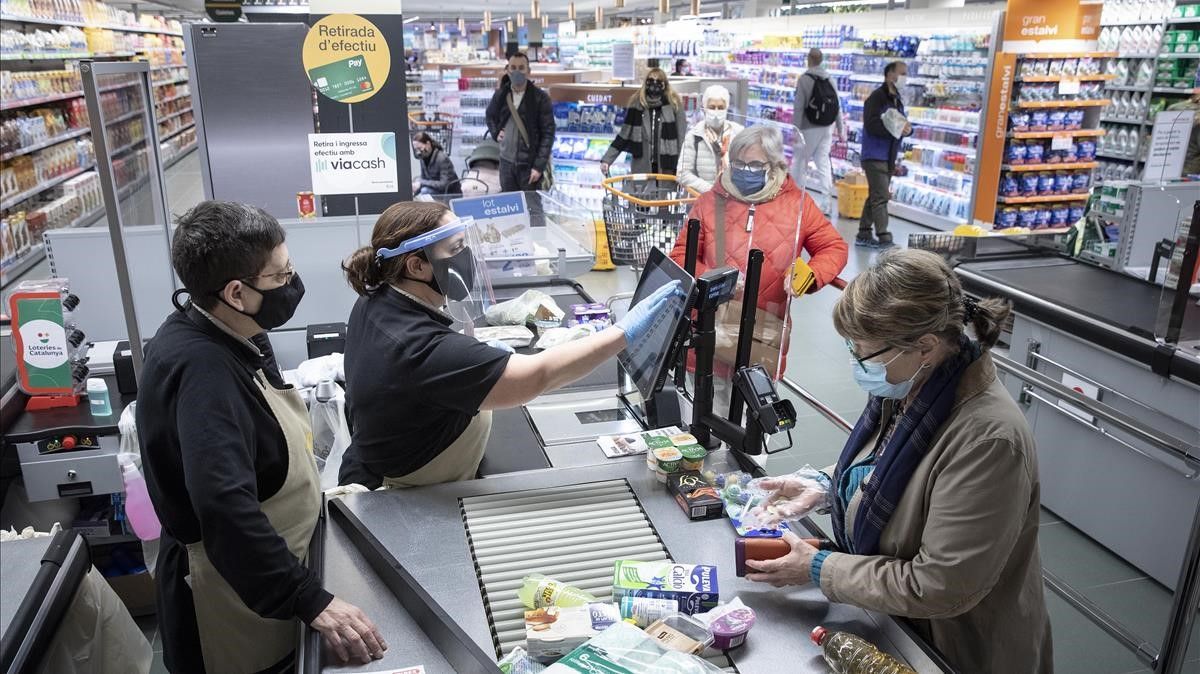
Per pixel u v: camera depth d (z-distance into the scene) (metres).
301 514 1.82
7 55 8.23
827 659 1.39
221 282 1.65
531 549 1.69
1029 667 1.65
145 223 3.40
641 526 1.78
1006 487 1.41
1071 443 3.65
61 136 9.47
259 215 1.68
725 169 3.16
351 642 1.43
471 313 2.96
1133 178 8.94
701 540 1.73
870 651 1.37
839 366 5.62
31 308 2.93
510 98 8.01
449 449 1.98
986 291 3.91
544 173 8.17
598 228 6.86
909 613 1.44
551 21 30.95
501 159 8.28
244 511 1.55
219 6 7.69
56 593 1.67
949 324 1.44
